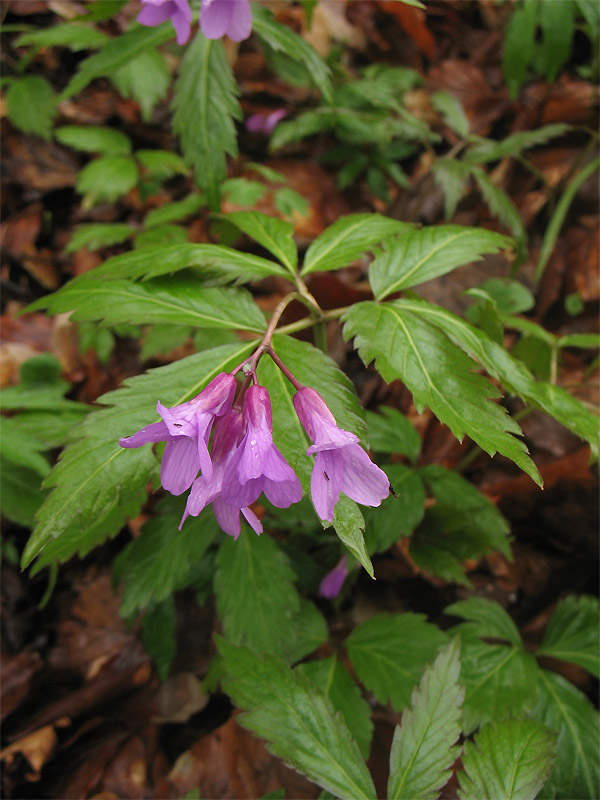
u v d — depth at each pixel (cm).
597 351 33
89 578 27
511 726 17
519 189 40
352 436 15
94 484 16
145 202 36
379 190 38
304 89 43
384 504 22
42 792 23
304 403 15
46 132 36
